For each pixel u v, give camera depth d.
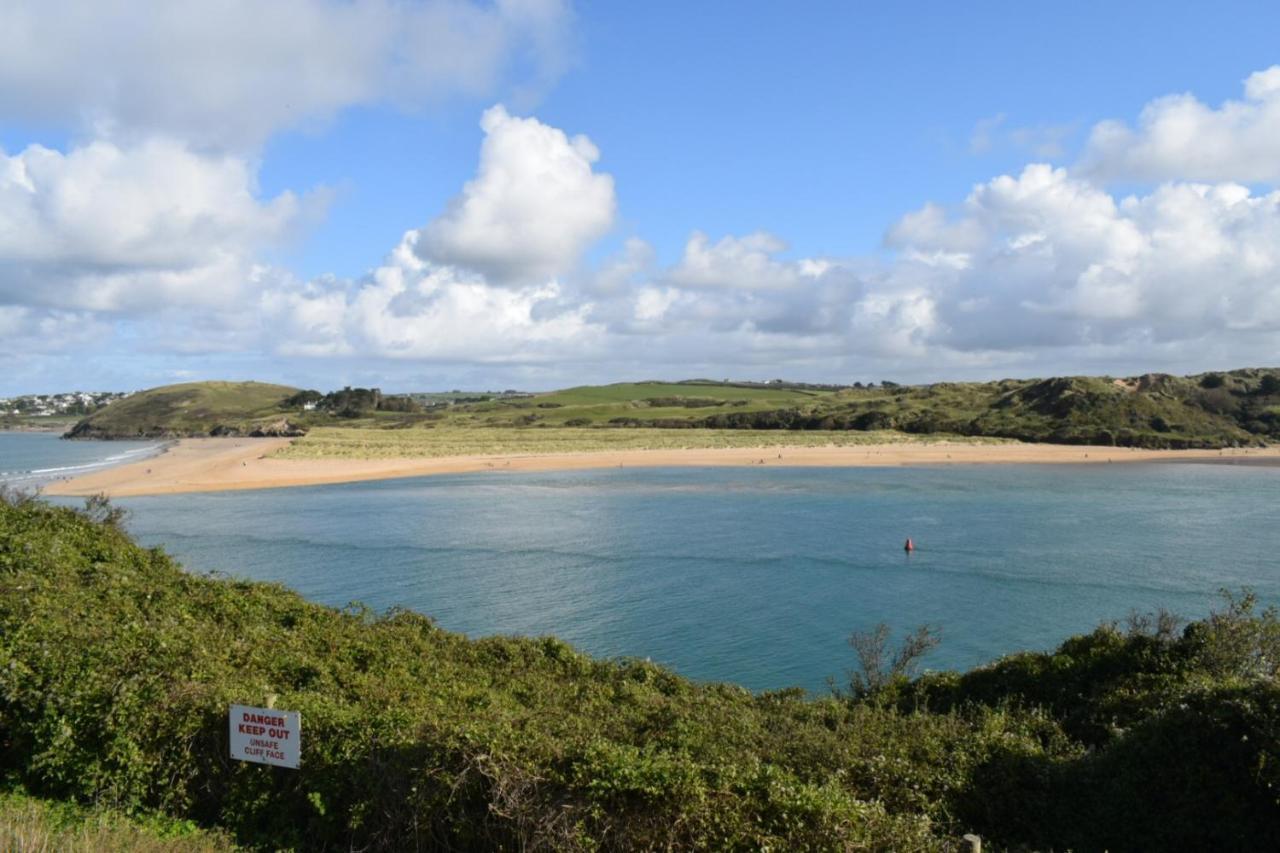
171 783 10.20
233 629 16.11
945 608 35.00
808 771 11.84
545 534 52.97
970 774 12.25
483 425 181.12
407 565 43.75
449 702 13.33
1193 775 10.98
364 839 9.50
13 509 20.58
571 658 19.00
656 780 9.01
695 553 46.69
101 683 10.68
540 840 8.82
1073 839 11.27
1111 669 17.05
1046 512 62.53
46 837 8.56
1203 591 37.38
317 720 10.22
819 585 39.06
